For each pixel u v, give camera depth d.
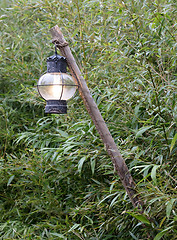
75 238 2.69
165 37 2.62
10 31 3.73
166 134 2.47
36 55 3.50
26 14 3.42
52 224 2.85
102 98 2.61
